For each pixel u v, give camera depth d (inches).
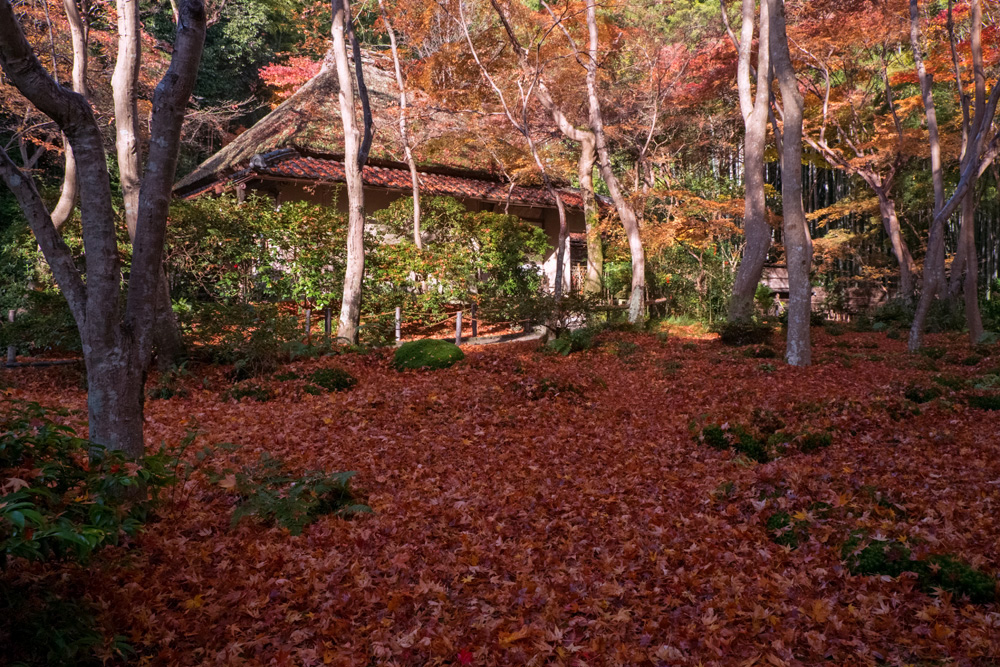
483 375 429.4
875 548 170.1
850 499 206.5
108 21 699.4
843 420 316.8
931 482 228.8
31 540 100.7
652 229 849.5
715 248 931.3
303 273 620.7
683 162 1144.2
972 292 666.2
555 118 815.1
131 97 403.5
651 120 936.9
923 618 144.3
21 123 809.5
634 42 892.0
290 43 1299.2
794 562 176.9
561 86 860.6
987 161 671.1
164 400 369.1
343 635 145.6
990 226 1256.2
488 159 871.7
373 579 172.1
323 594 161.9
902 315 887.7
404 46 847.1
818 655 136.6
